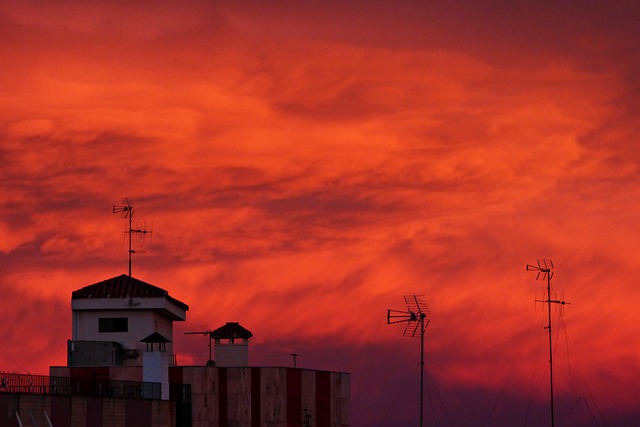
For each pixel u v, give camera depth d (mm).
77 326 151000
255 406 149125
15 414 104500
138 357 149750
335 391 160500
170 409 131250
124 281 153875
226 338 164500
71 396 112125
